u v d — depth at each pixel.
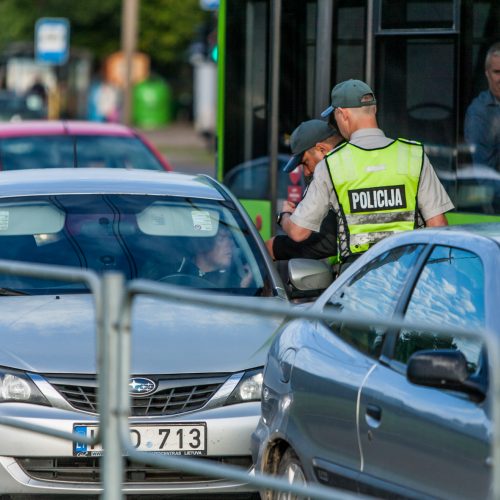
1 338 21.33
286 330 18.83
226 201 25.50
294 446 17.47
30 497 21.23
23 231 24.34
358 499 13.41
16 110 99.00
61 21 94.50
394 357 15.94
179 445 20.56
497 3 28.25
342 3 30.44
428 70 29.19
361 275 17.50
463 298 15.38
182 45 156.38
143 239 24.31
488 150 28.42
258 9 33.19
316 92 31.11
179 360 20.98
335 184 23.02
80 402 20.58
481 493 13.84
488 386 14.05
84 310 22.36
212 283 23.64
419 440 14.80
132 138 42.12
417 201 23.08
